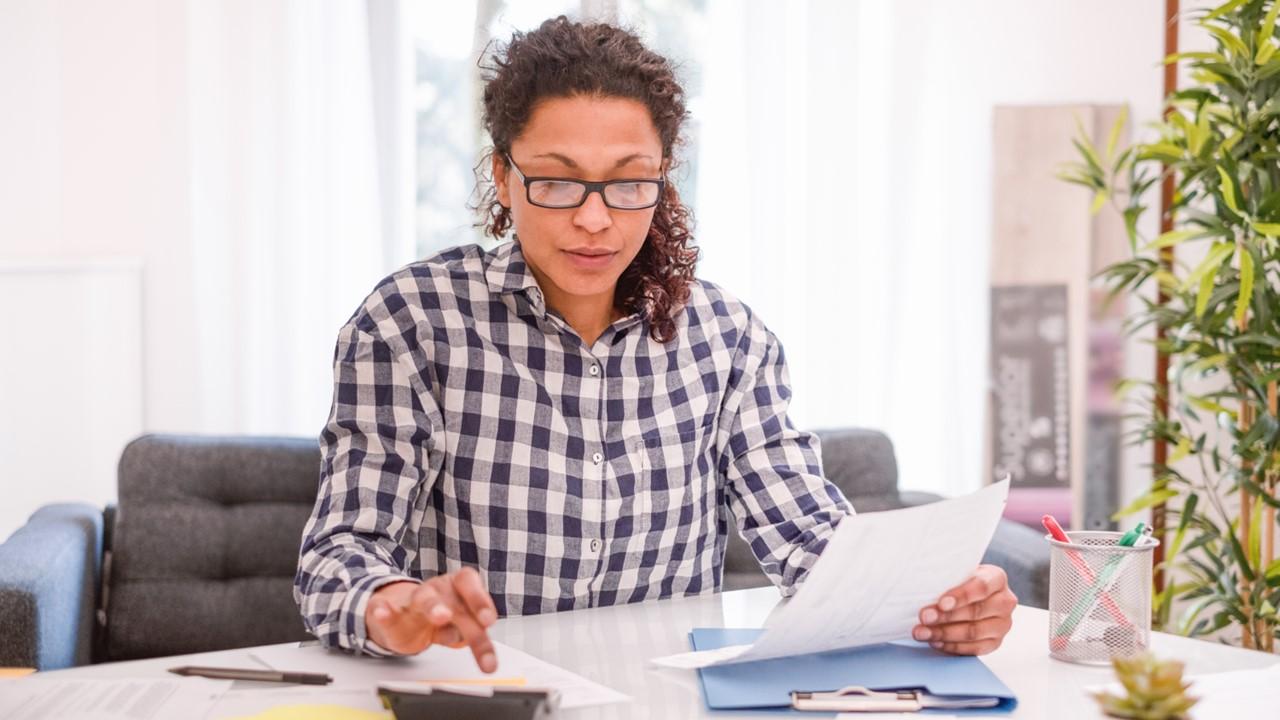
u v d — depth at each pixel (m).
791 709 0.89
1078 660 1.02
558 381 1.27
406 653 0.95
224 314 2.89
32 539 1.80
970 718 0.88
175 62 2.87
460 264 1.29
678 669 0.99
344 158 2.92
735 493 1.36
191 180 2.86
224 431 2.90
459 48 3.00
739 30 2.99
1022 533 2.05
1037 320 3.04
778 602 1.25
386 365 1.21
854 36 3.03
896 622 1.02
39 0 2.83
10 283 2.79
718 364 1.36
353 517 1.14
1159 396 2.83
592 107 1.14
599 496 1.26
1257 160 2.29
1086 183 2.65
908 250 3.07
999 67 3.08
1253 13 2.27
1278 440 2.33
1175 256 2.95
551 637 1.10
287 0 2.87
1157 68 3.05
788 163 3.06
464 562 1.25
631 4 3.00
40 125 2.85
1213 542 2.72
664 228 1.31
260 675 0.94
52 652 1.64
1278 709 0.89
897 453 3.11
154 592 1.94
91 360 2.84
